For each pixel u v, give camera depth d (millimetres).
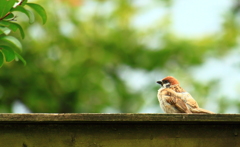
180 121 4777
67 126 4895
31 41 16406
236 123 4832
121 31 17562
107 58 16922
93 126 4902
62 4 17078
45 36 16922
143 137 4875
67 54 16875
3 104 15688
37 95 15828
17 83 15758
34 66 16078
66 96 16109
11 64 15883
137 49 17203
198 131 4883
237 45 16656
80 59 16719
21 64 15945
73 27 17312
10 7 4996
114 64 17125
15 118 4758
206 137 4867
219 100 14969
